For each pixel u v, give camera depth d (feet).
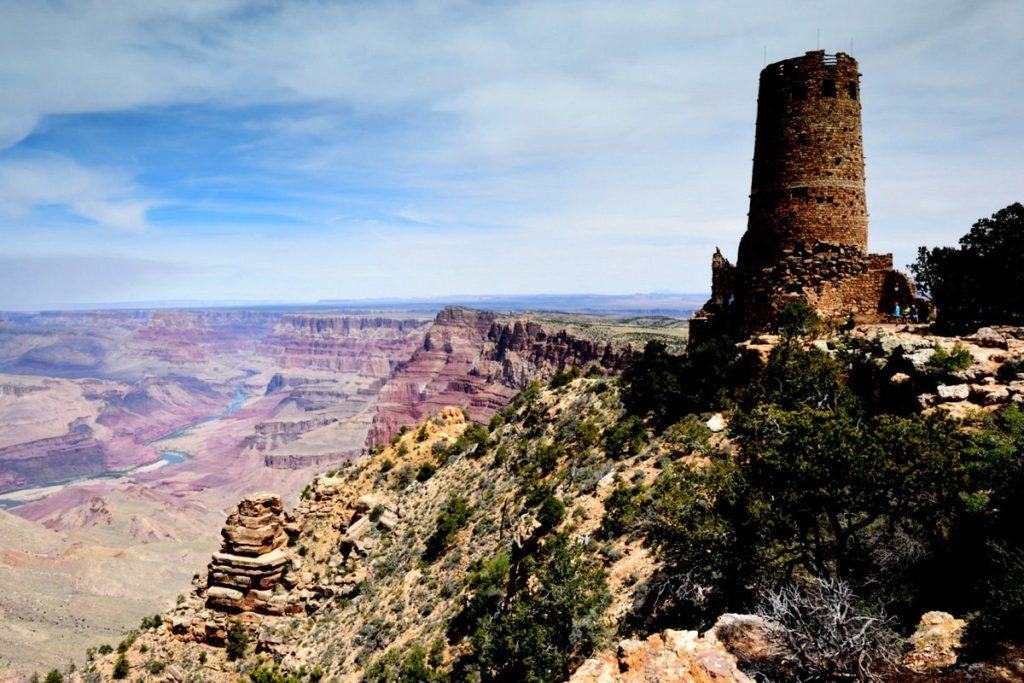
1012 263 110.42
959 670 44.47
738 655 51.72
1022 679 41.68
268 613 185.78
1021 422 61.93
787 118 125.90
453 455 225.56
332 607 175.11
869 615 51.37
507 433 200.95
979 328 101.96
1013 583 48.32
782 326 121.60
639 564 91.40
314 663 150.51
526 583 106.11
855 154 124.98
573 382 207.72
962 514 57.21
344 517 214.28
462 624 118.62
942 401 78.64
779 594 57.98
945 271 118.21
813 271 123.65
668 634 52.80
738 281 145.59
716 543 69.10
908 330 111.96
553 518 116.67
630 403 150.82
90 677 180.14
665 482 92.22
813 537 69.05
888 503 61.82
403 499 206.18
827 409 87.45
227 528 198.08
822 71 123.03
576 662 81.66
